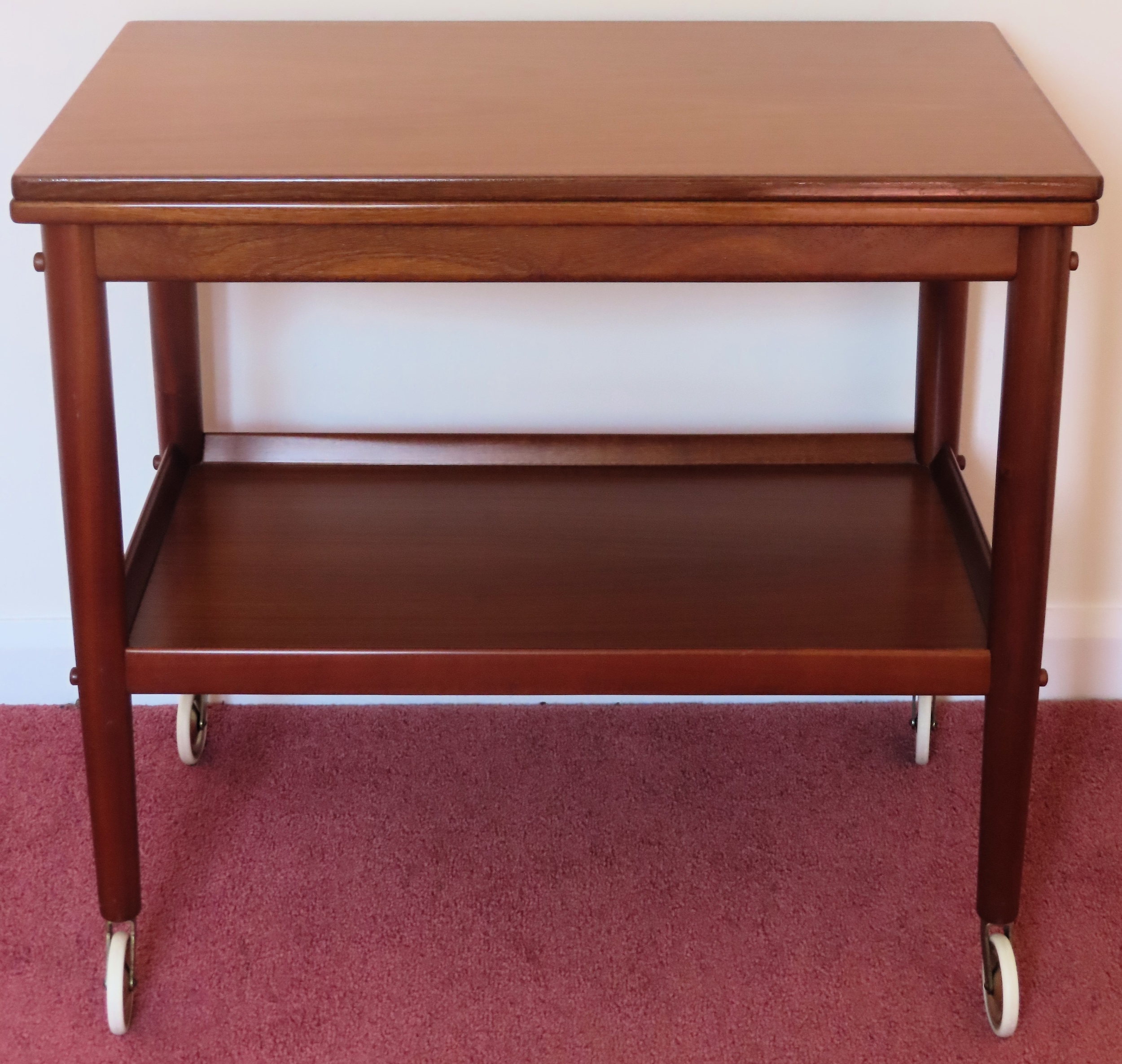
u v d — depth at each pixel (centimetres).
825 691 109
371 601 116
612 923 126
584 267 95
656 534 127
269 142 98
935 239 94
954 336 134
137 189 91
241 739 150
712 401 147
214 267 95
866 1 132
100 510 102
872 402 147
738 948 123
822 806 140
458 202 92
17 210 92
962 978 120
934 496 135
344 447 139
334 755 148
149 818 138
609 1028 115
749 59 119
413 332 143
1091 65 134
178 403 136
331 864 133
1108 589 155
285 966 121
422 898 129
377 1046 113
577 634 111
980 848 114
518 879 131
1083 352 144
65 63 133
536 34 126
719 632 111
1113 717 154
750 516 131
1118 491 150
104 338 98
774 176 92
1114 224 138
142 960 122
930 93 109
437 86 112
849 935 124
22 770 146
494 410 147
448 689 109
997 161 94
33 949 123
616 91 111
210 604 114
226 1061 112
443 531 127
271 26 128
